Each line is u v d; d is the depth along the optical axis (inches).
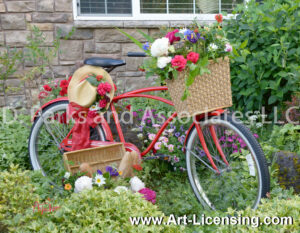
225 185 109.2
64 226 82.8
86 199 88.7
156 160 135.7
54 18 179.0
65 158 115.9
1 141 142.6
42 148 137.8
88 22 180.9
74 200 89.4
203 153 115.6
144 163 133.3
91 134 129.3
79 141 120.8
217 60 92.1
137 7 187.0
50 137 140.1
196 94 91.2
